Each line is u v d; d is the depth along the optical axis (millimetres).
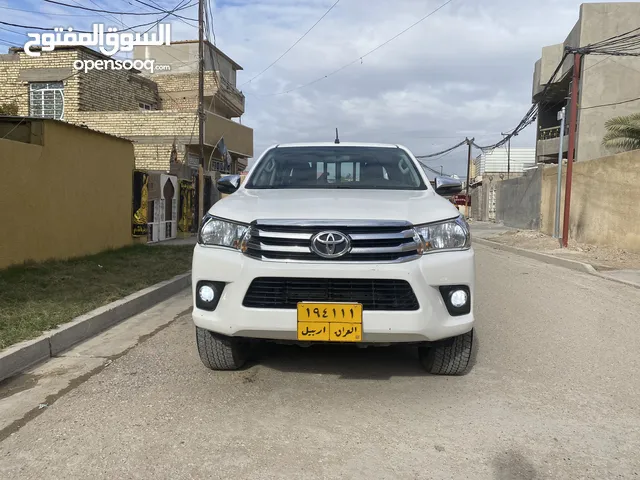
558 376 4160
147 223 12695
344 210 3582
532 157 50531
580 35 22047
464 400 3650
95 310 5586
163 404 3531
